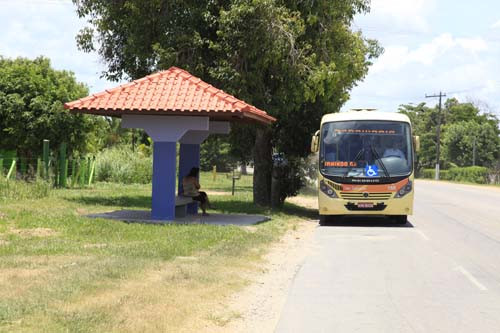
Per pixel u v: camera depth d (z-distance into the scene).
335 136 19.75
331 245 15.00
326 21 23.62
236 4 21.23
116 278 9.15
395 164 19.39
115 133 51.81
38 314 6.91
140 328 6.67
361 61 25.08
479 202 32.97
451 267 11.94
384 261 12.57
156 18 22.52
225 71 21.47
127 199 25.17
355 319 7.88
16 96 32.38
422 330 7.38
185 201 19.11
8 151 33.88
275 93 23.03
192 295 8.54
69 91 34.09
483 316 8.09
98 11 23.97
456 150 93.25
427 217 23.42
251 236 15.32
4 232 13.80
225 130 20.69
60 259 10.66
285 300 8.92
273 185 26.30
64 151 29.94
